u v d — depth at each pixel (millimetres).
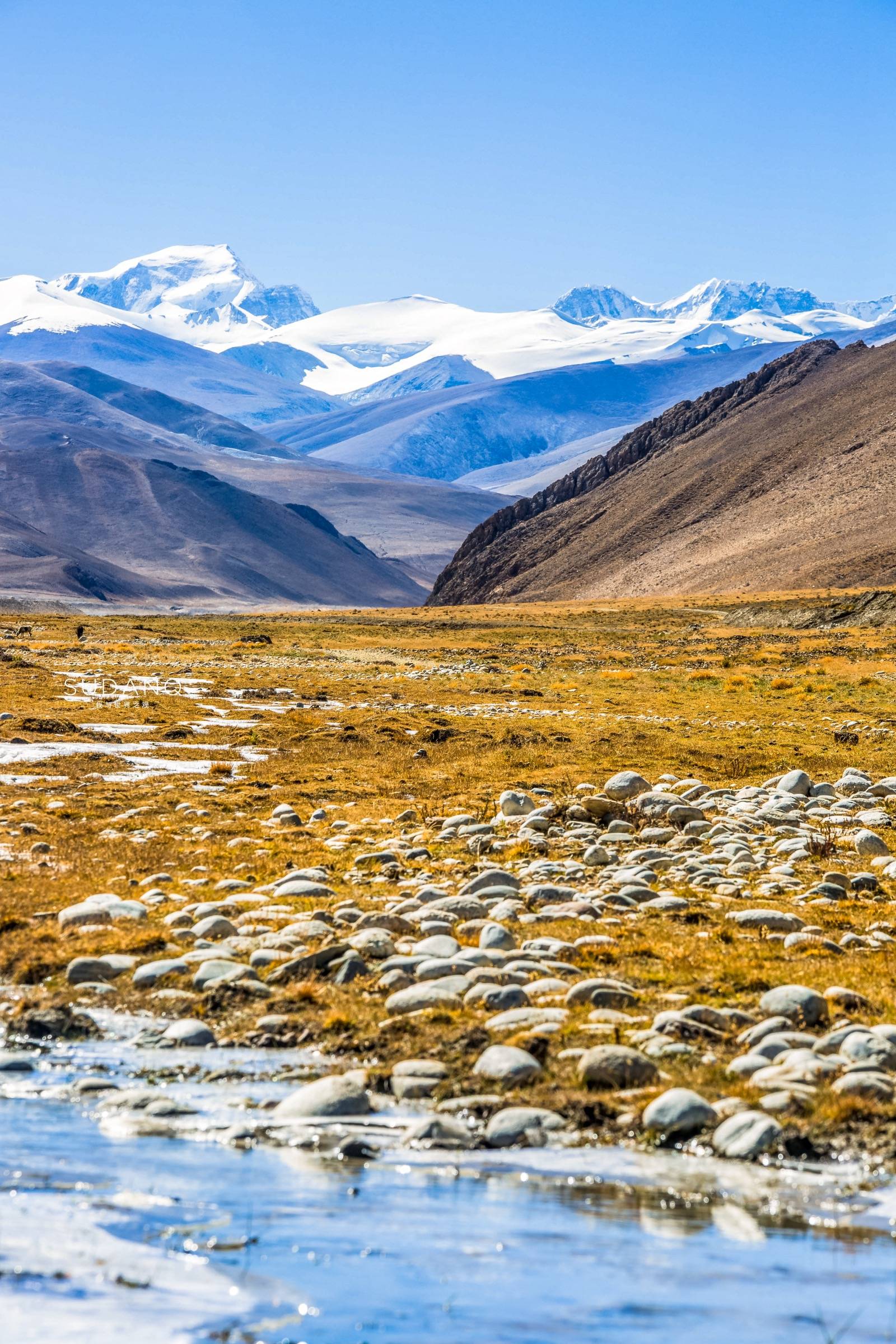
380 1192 10242
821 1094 12305
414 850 27094
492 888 22719
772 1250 9133
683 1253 9039
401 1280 8375
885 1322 7883
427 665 98000
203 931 19609
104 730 52375
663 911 21828
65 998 16656
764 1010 15352
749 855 27203
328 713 61094
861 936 20000
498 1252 9000
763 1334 7680
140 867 25531
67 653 99312
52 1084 13305
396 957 17641
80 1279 8359
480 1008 15664
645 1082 12914
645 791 35062
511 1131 11648
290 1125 11883
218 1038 15023
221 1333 7539
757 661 93812
